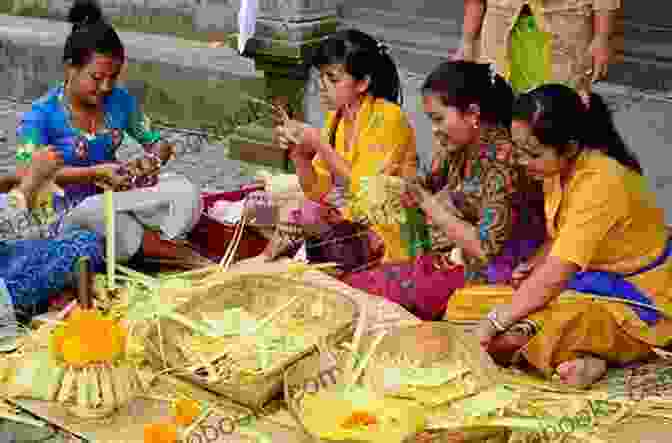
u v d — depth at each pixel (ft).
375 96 12.86
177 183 13.52
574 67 15.01
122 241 12.82
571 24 14.75
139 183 13.57
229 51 23.88
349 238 12.99
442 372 9.55
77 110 13.25
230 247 12.90
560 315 10.36
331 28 20.59
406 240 12.64
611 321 10.46
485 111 10.91
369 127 12.75
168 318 10.32
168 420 9.23
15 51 25.58
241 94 22.38
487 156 11.06
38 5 27.48
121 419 9.24
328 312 10.59
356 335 9.91
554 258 10.09
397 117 12.75
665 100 16.98
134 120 14.12
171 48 24.07
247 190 15.70
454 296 11.34
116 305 11.21
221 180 19.95
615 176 10.09
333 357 9.59
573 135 9.91
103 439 8.91
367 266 12.74
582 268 10.14
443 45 19.72
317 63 12.71
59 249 11.94
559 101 9.88
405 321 10.82
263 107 20.72
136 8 25.54
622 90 17.47
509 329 10.37
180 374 9.53
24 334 10.85
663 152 17.20
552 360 10.37
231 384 9.25
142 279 11.78
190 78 22.95
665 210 17.37
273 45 19.98
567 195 10.36
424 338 9.92
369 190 12.01
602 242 10.45
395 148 12.74
